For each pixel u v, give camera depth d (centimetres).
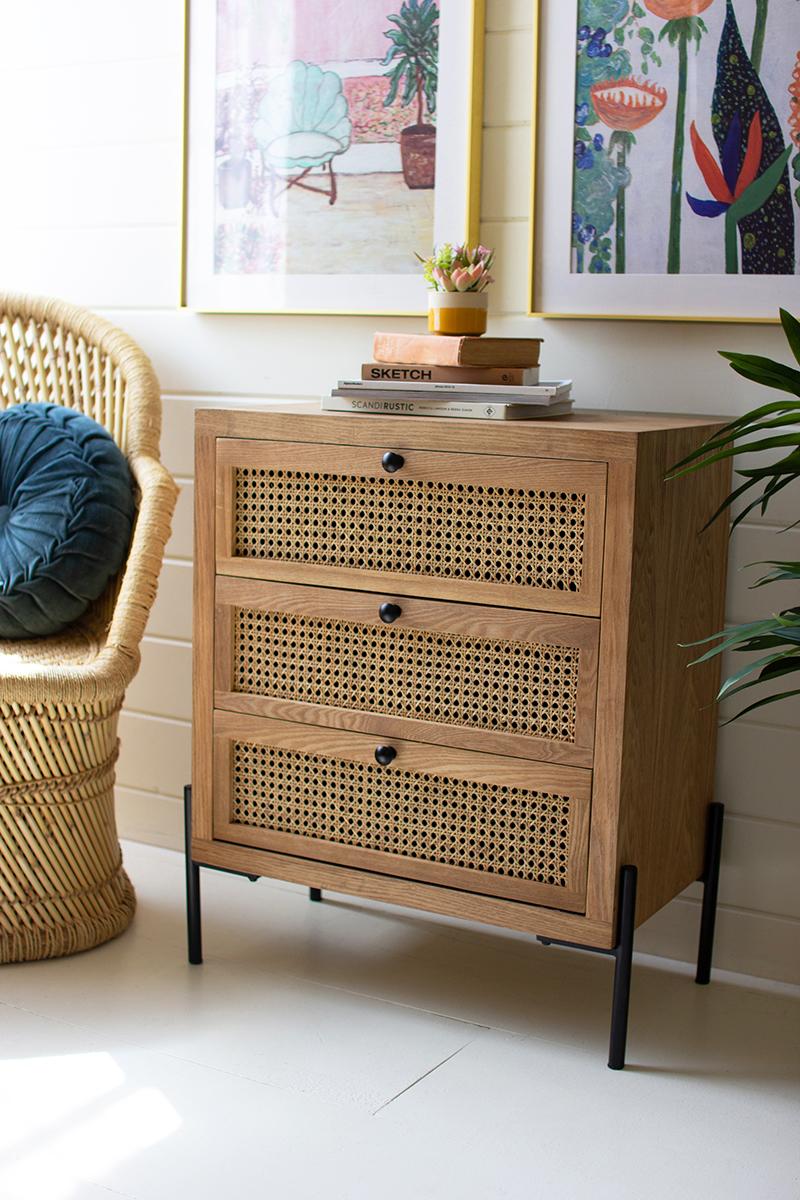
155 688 245
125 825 250
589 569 160
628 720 162
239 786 189
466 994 191
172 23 231
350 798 181
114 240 242
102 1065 168
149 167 237
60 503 207
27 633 207
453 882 175
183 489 239
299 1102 161
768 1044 179
